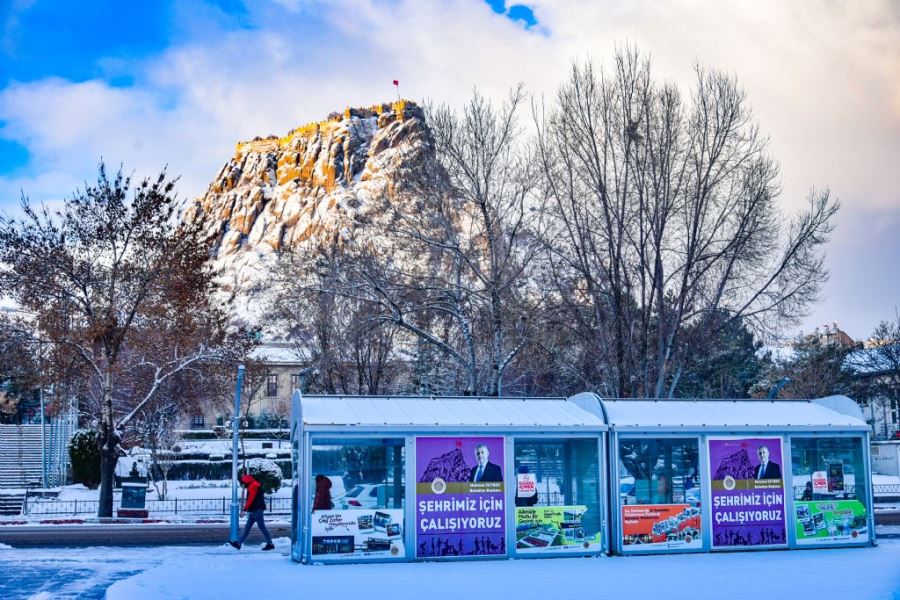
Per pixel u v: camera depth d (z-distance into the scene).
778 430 19.19
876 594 13.08
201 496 45.28
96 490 47.50
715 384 57.03
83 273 35.28
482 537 17.42
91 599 13.28
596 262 35.78
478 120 34.47
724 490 18.83
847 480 19.62
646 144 36.16
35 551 21.23
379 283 33.41
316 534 16.70
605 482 18.20
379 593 13.22
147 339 36.06
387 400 18.30
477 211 34.59
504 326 34.78
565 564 16.73
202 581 14.57
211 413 83.62
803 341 69.12
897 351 65.50
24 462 54.81
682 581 14.44
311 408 17.41
